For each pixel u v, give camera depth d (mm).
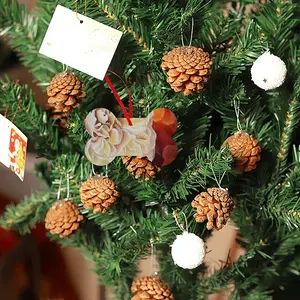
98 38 685
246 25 739
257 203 769
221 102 728
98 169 780
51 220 742
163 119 701
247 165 720
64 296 1001
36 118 775
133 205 793
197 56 667
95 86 751
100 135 696
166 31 694
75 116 732
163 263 793
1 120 745
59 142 800
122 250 744
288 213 744
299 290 874
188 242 686
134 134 696
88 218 783
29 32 785
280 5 697
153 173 710
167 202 741
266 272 811
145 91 725
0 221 812
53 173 797
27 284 964
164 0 700
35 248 971
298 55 737
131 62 726
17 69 919
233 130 756
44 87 794
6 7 773
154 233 737
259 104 767
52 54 695
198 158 715
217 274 798
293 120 745
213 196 679
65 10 690
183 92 686
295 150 757
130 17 708
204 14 725
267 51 696
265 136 757
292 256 829
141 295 718
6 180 978
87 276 1028
